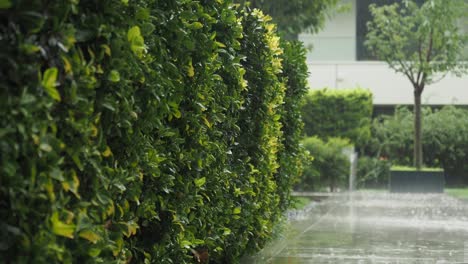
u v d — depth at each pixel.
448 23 34.41
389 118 42.03
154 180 7.07
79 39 5.14
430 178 35.59
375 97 45.72
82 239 5.18
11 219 4.41
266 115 12.33
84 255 5.23
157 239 7.49
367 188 40.41
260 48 12.09
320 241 15.57
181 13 7.45
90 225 5.11
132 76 6.01
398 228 18.61
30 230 4.50
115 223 6.00
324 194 33.19
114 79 5.48
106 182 5.52
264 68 12.12
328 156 33.69
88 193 5.37
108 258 5.73
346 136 39.31
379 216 22.34
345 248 14.39
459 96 45.38
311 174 33.34
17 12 4.36
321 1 29.36
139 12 5.96
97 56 5.43
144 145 6.39
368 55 46.12
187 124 8.05
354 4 49.28
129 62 5.77
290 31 29.27
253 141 11.92
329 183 33.94
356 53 46.06
